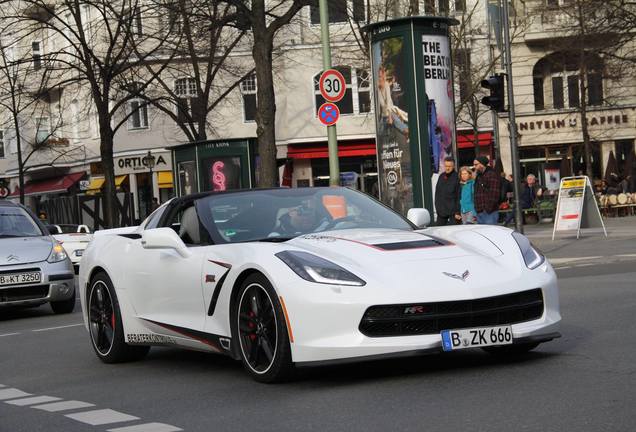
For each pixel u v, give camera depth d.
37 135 60.56
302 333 7.95
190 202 10.03
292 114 53.47
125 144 57.41
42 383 9.77
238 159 32.62
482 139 52.16
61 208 53.19
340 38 52.53
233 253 8.80
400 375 8.38
